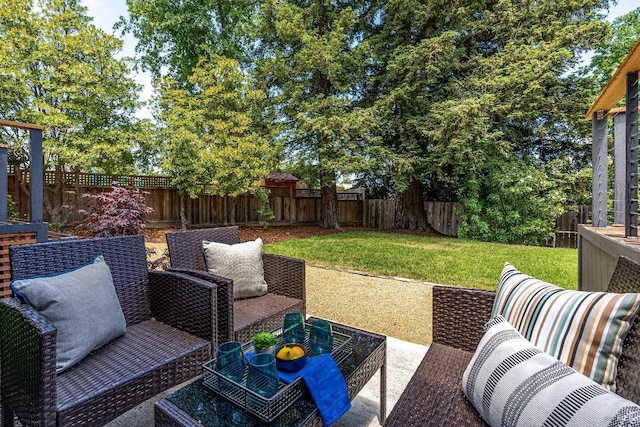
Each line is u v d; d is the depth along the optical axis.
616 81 2.46
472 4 8.34
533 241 8.16
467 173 8.71
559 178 8.25
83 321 1.47
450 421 1.09
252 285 2.42
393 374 2.17
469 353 1.58
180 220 9.78
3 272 2.53
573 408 0.82
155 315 1.97
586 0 7.58
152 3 10.67
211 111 8.80
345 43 9.40
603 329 1.05
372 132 8.96
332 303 3.64
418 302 3.66
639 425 0.70
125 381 1.33
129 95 8.45
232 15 11.37
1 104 6.85
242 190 8.52
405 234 9.48
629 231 2.29
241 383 1.24
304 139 9.47
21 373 1.23
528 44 8.01
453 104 7.47
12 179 7.58
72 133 7.45
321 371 1.30
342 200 12.46
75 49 7.62
